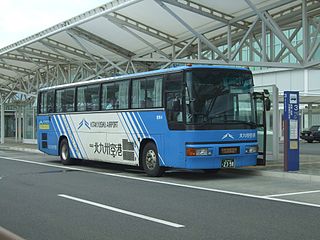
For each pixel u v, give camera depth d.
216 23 18.91
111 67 26.03
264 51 16.36
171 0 16.55
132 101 15.52
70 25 20.55
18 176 14.99
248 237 6.75
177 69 13.65
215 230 7.21
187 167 13.18
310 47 17.20
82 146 18.31
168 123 13.84
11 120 55.06
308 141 42.22
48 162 20.95
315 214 8.39
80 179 14.13
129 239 6.74
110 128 16.62
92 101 17.75
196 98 13.28
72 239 6.78
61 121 19.77
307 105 48.06
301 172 14.11
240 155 13.80
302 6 15.35
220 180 13.73
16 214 8.62
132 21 20.02
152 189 11.81
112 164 19.81
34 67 33.06
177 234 6.99
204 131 13.26
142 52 24.03
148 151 14.82
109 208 9.15
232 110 13.80
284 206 9.21
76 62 28.44
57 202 9.89
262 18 15.81
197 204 9.52
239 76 14.07
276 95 17.98
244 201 9.84
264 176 14.62
